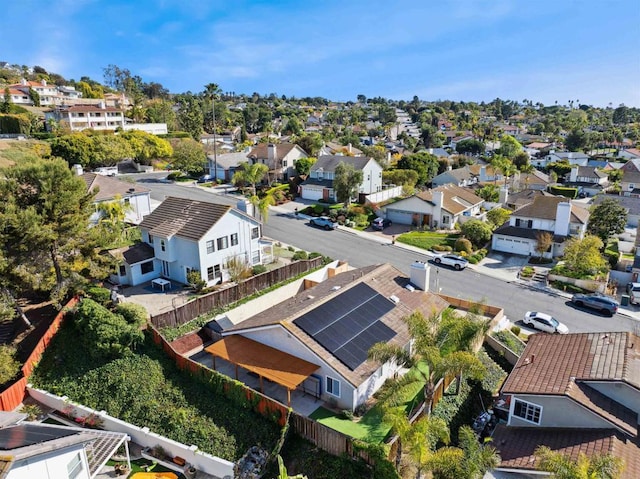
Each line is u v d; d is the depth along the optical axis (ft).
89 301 100.17
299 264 144.05
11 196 98.63
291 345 85.81
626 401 70.08
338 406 81.97
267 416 77.00
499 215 207.62
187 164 287.07
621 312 133.18
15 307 105.40
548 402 71.46
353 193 221.87
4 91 436.35
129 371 91.20
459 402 87.45
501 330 117.39
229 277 138.00
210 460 72.95
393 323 96.17
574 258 153.07
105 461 68.95
